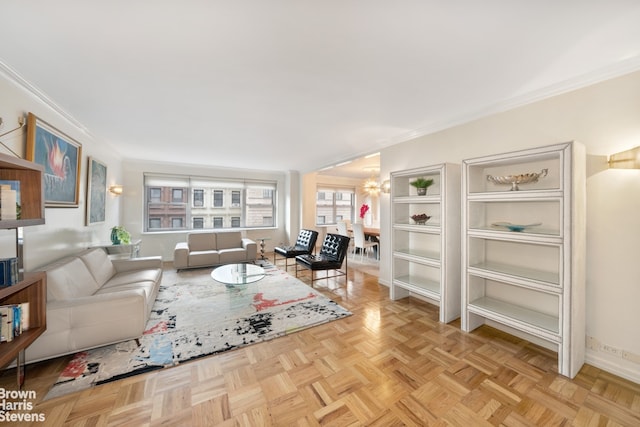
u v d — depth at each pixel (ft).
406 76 6.89
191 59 6.09
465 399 5.63
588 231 6.88
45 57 5.98
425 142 11.50
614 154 6.27
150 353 7.24
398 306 10.91
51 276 7.22
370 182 20.43
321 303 11.08
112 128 11.21
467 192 8.63
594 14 4.64
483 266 8.69
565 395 5.77
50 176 8.51
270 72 6.68
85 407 5.28
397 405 5.44
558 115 7.41
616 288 6.49
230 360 6.99
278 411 5.25
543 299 7.89
